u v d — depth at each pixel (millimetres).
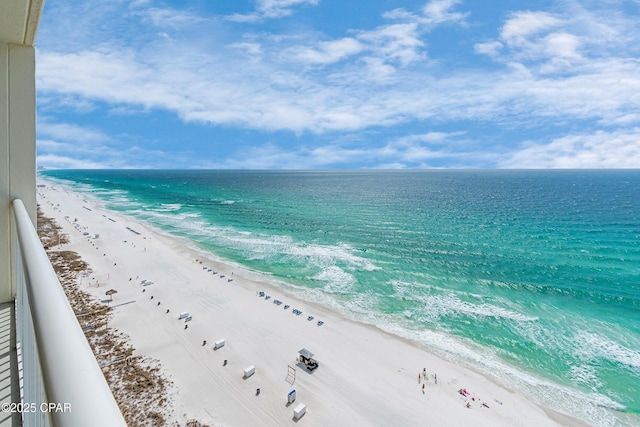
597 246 36000
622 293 24406
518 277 27281
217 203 66938
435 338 18453
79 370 651
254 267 28656
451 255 32812
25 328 1746
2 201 3033
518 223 47531
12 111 2973
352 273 27625
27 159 3119
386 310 21469
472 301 23000
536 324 20109
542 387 14906
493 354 17203
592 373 15828
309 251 33562
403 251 34000
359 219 50438
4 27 2668
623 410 13672
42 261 1384
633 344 18156
